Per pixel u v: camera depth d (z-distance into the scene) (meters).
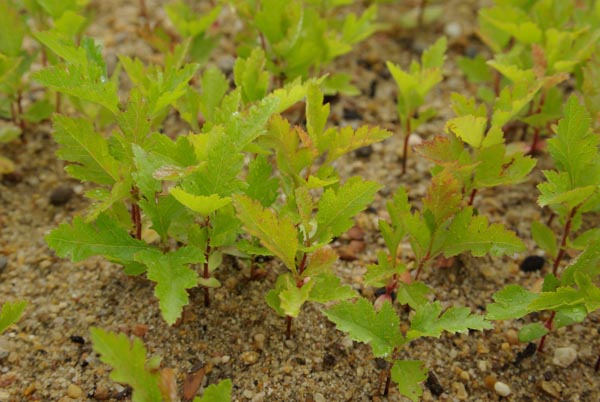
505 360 0.43
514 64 0.48
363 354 0.42
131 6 0.59
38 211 0.48
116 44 0.57
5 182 0.49
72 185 0.49
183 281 0.38
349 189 0.40
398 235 0.42
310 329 0.43
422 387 0.42
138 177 0.39
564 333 0.44
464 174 0.43
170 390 0.37
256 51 0.44
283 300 0.38
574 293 0.39
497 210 0.49
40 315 0.43
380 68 0.56
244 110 0.43
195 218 0.42
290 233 0.38
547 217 0.48
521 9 0.52
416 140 0.52
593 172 0.41
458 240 0.41
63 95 0.51
